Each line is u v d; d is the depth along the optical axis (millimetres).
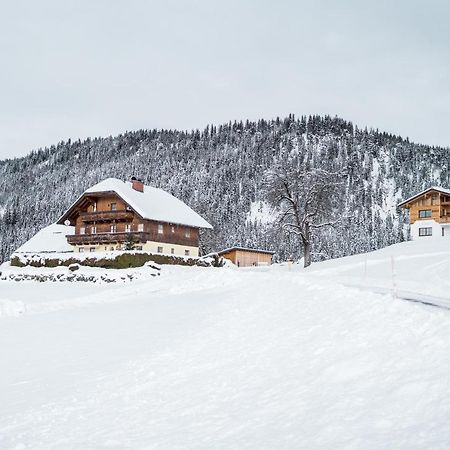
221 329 18531
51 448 9406
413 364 9594
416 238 76062
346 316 14977
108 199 71438
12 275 57250
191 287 37312
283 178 63531
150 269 51344
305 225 63000
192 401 11211
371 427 7602
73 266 54969
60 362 16734
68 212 72938
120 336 20156
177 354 15797
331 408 8672
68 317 26609
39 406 12305
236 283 35656
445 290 23172
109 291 40812
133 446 8953
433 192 75312
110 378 14117
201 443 8523
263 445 7852
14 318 27359
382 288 25141
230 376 12445
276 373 11711
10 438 10172
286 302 21203
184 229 73312
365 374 9891
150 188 78375
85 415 11320
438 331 10781
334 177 66188
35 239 79125
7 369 16422
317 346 12711
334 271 45188
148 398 12039
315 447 7340
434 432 6938
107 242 68500
